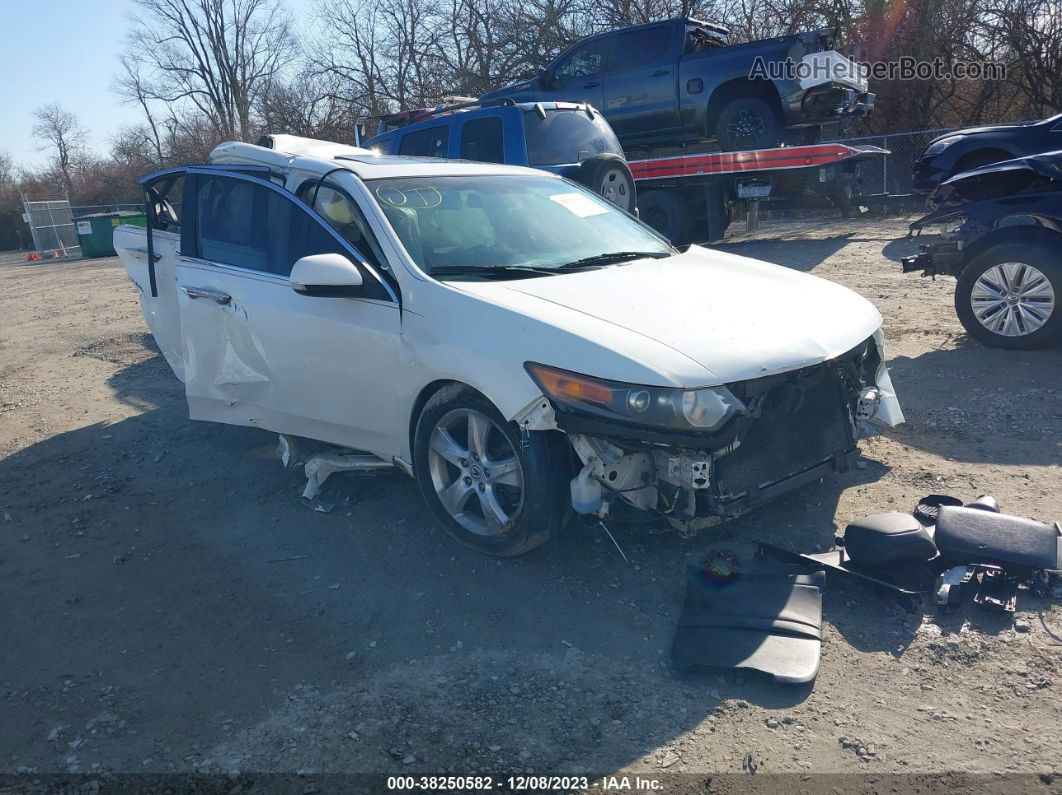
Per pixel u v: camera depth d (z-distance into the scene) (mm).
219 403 4797
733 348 3301
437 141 10570
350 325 3980
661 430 3123
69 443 5898
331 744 2689
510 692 2877
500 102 12742
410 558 3838
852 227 14758
